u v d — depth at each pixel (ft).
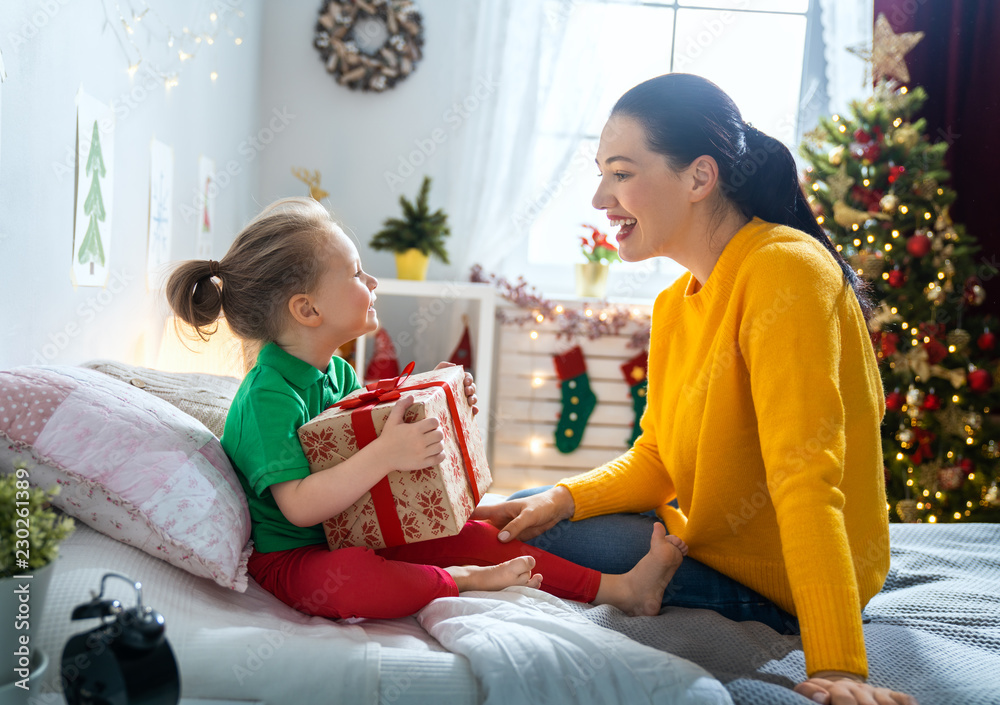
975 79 10.02
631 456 4.16
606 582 3.47
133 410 3.24
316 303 3.73
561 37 10.60
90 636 2.06
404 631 3.08
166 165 6.50
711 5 11.19
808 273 3.03
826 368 2.88
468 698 2.56
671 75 3.56
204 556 2.95
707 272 3.65
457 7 11.02
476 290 10.00
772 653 3.04
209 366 6.07
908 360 8.33
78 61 4.63
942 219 8.61
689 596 3.51
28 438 3.00
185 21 7.04
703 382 3.43
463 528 3.66
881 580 3.29
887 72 10.02
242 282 3.75
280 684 2.52
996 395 8.42
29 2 3.95
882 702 2.31
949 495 8.36
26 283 4.00
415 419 3.23
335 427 3.28
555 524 3.94
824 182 9.07
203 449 3.30
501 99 10.66
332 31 10.93
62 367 3.43
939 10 10.16
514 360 10.59
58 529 2.42
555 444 10.62
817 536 2.65
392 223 10.27
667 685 2.51
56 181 4.34
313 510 3.17
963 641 3.15
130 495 2.95
